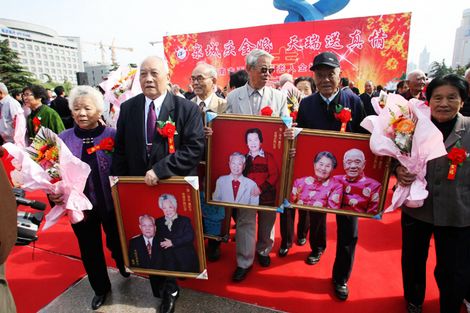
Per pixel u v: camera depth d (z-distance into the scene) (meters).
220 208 2.87
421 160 1.80
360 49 9.08
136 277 2.80
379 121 2.00
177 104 2.19
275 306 2.40
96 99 2.27
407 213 2.09
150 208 2.11
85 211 2.24
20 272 2.99
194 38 11.45
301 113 2.54
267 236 2.89
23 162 1.93
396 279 2.70
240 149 2.37
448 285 1.94
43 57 91.19
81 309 2.42
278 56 10.18
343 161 2.19
